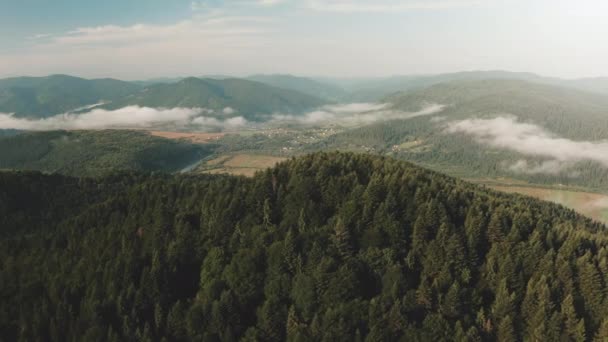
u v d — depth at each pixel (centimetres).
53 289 11588
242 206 13812
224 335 9688
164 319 10431
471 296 10131
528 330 9438
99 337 9681
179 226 13538
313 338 9231
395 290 10025
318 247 11044
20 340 10206
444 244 11431
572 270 10475
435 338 9075
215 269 11456
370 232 11894
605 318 9162
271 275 10862
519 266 10788
